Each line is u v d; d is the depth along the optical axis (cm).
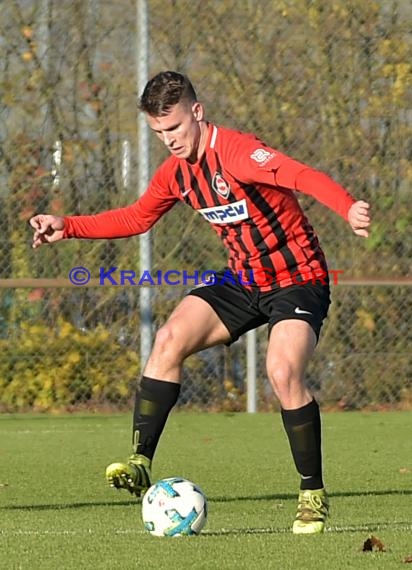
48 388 3866
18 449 3153
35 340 3844
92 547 1639
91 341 3859
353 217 1602
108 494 2405
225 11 3838
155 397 1858
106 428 3572
